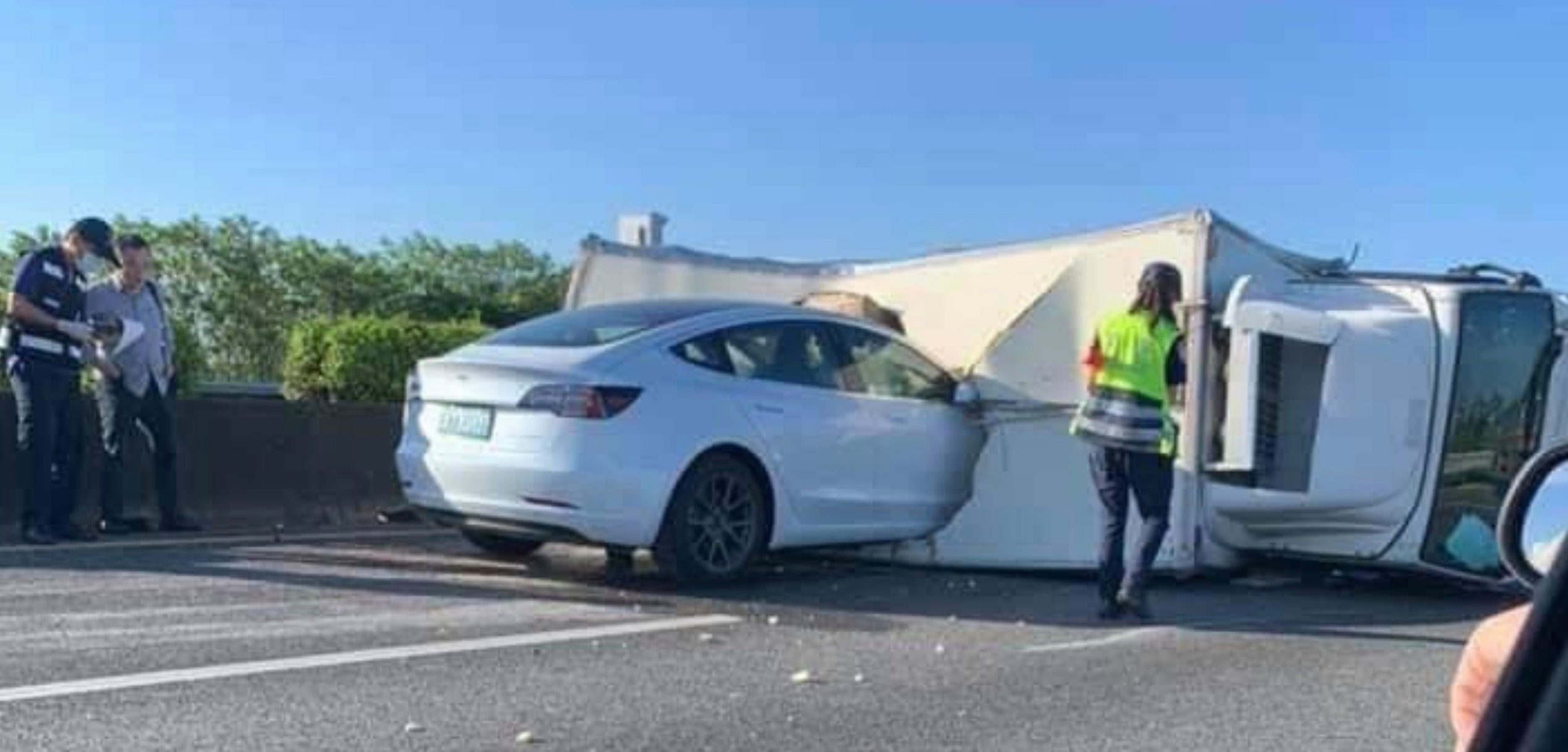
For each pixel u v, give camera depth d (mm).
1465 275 9141
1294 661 6562
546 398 7438
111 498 9125
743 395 8008
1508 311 8797
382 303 48219
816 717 5273
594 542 7566
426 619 6738
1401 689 6031
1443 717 5547
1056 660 6426
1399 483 8578
